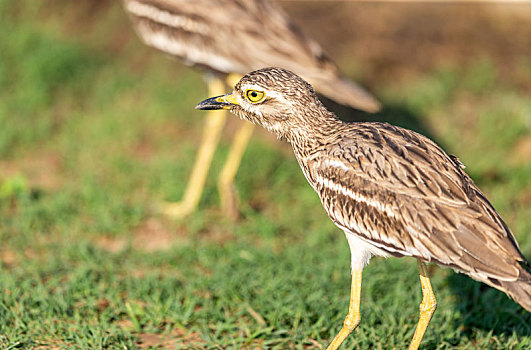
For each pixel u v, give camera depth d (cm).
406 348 858
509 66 1630
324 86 1123
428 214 736
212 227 1188
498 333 884
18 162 1370
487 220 726
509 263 704
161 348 864
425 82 1570
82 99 1577
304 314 916
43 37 1691
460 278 972
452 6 1844
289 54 1150
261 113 839
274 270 1030
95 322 904
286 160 1365
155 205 1241
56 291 978
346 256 1049
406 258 1039
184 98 1552
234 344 859
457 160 802
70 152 1392
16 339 852
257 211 1238
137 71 1662
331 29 1767
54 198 1225
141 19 1249
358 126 816
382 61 1656
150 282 990
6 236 1124
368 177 768
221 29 1176
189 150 1380
